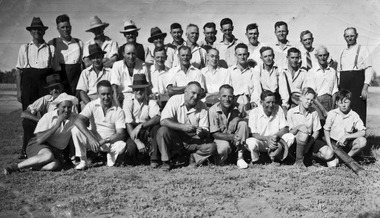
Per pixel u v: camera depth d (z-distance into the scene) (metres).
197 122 5.65
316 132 5.72
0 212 4.04
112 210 3.99
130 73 6.24
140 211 3.98
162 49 6.34
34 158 5.36
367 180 5.02
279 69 6.71
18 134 7.89
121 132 5.73
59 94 6.02
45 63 6.41
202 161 5.62
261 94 5.76
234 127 5.64
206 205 4.12
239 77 6.31
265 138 5.64
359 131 5.74
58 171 5.48
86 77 6.34
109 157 5.67
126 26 6.73
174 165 5.76
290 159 6.00
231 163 5.86
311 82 6.38
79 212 3.97
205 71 6.41
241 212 3.94
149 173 5.34
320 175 5.23
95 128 5.81
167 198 4.32
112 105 5.82
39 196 4.41
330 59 7.09
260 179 5.01
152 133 5.63
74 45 6.68
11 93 11.34
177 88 6.05
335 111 5.80
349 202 4.22
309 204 4.13
